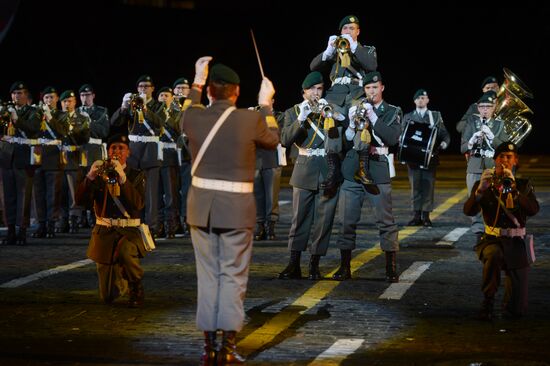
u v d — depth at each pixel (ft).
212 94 60.18
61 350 62.59
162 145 118.73
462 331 67.62
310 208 87.35
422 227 126.00
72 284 85.15
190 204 59.67
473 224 109.40
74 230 124.36
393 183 192.03
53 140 117.60
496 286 70.49
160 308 75.05
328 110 83.56
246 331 67.82
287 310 74.33
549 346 63.57
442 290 82.17
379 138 85.20
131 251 74.02
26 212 112.47
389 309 74.64
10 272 91.40
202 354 61.67
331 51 88.43
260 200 116.37
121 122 119.55
